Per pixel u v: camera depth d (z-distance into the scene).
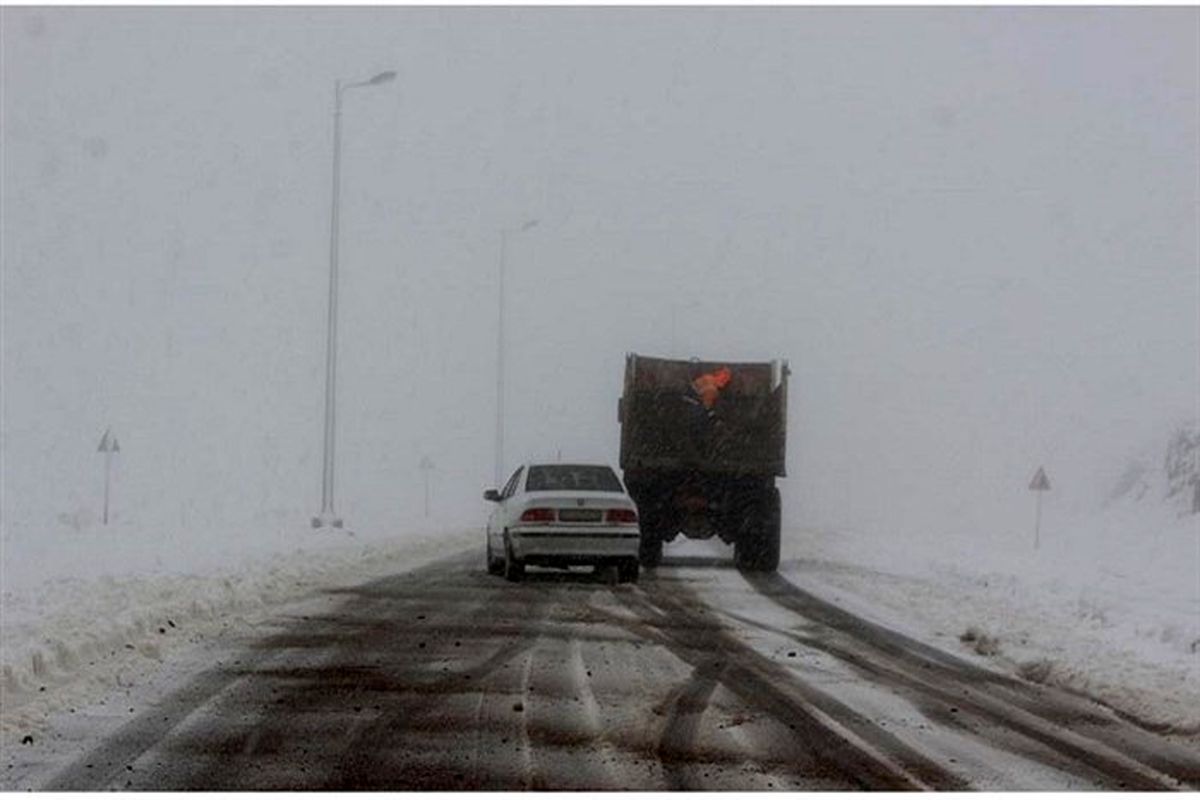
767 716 12.99
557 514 25.20
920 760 11.42
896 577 29.27
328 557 28.28
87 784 10.06
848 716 13.14
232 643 16.55
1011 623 20.31
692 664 15.98
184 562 24.47
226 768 10.59
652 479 31.36
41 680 13.48
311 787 10.12
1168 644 18.31
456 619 19.58
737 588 25.80
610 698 13.66
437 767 10.76
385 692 13.69
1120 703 14.34
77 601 18.02
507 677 14.73
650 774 10.67
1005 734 12.61
